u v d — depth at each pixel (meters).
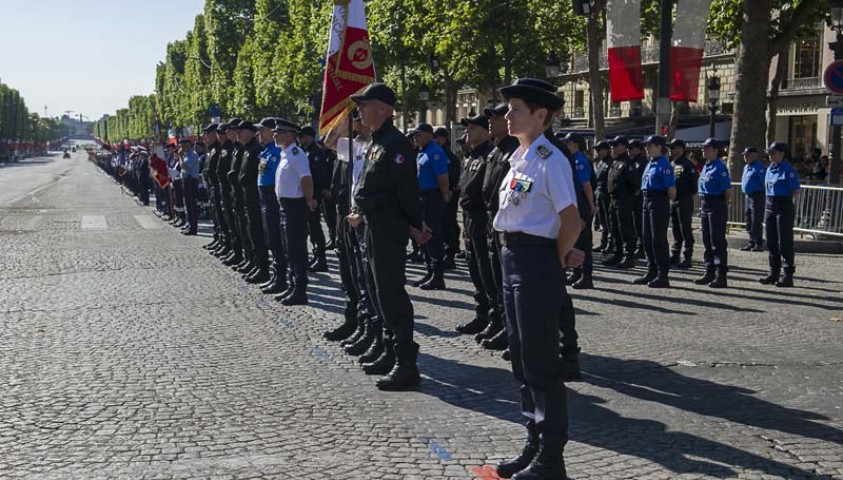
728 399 6.50
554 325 4.73
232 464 5.16
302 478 4.93
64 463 5.20
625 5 16.62
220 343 8.44
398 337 6.84
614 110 47.12
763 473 5.01
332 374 7.29
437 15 26.95
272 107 53.38
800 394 6.63
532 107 4.73
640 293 11.38
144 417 6.08
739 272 13.62
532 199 4.67
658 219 11.76
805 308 10.31
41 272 13.42
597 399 6.52
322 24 36.72
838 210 16.45
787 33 21.23
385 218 6.80
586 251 11.65
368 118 7.01
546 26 27.06
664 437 5.64
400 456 5.30
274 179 11.20
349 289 8.59
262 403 6.42
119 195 37.44
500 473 4.98
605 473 5.00
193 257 15.38
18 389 6.79
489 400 6.52
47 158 162.75
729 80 40.25
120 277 12.91
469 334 8.94
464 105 61.00
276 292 11.39
